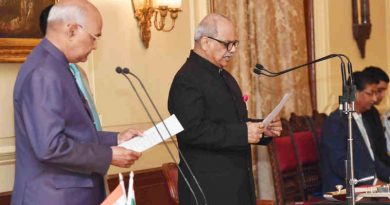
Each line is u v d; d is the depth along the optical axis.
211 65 3.55
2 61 3.97
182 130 3.10
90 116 2.86
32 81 2.65
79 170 2.70
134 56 4.88
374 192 3.64
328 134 4.62
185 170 3.50
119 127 4.76
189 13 5.29
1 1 3.95
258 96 5.77
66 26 2.75
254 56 5.73
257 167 5.70
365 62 6.77
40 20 3.37
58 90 2.67
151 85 4.98
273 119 3.66
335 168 4.55
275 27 5.87
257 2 5.76
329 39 6.38
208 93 3.46
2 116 4.07
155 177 4.98
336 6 6.47
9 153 4.10
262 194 5.70
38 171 2.72
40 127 2.61
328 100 6.33
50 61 2.71
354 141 4.67
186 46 5.27
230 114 3.53
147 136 2.96
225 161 3.46
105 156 2.72
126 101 4.82
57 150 2.59
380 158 5.02
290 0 5.97
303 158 4.92
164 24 5.02
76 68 3.31
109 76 4.70
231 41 3.54
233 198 3.46
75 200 2.74
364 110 4.85
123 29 4.80
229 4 5.52
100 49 4.64
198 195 3.44
